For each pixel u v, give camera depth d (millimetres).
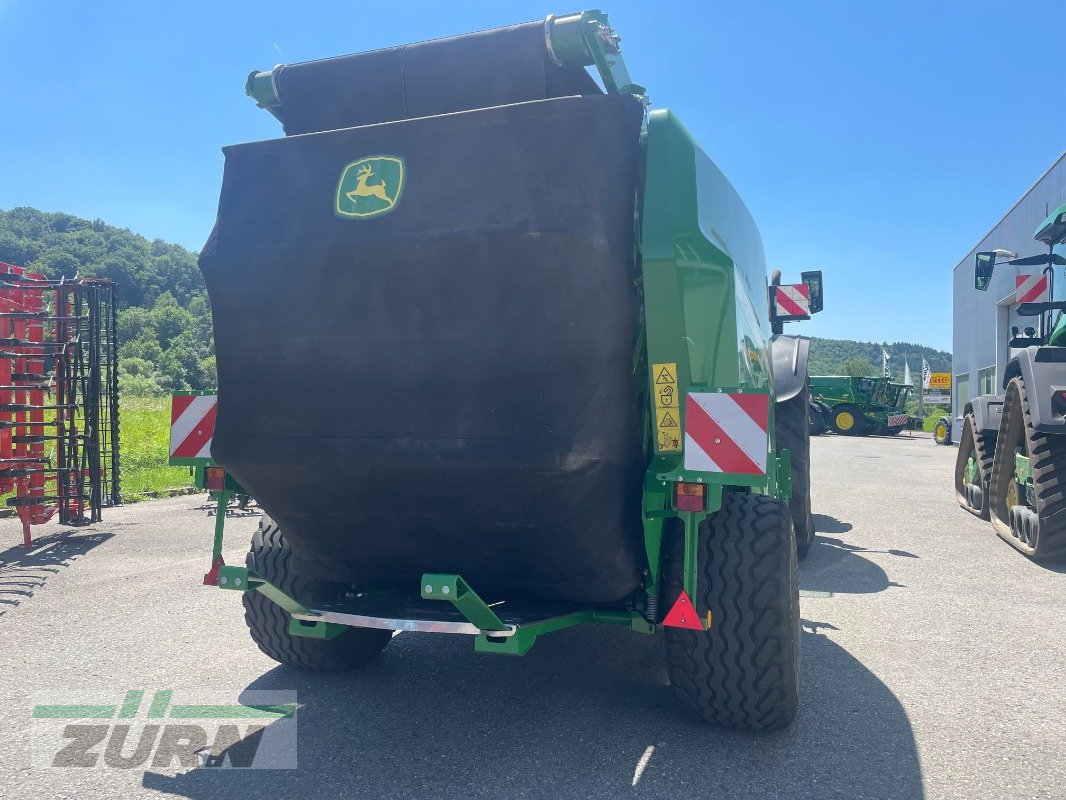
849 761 3104
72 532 8258
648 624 3244
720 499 2986
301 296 3102
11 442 7672
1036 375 6551
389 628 3066
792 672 3180
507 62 3078
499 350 2873
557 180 2824
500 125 2898
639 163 3088
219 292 3229
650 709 3637
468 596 2793
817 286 6797
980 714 3586
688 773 3000
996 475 8219
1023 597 5719
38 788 2902
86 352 9641
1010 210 23062
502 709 3648
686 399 2945
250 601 3936
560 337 2811
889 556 7156
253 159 3229
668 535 3359
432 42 3180
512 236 2795
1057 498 6418
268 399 3189
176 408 3508
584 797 2822
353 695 3830
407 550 3254
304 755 3174
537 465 2779
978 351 27297
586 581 3131
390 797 2834
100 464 9555
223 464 3256
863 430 30875
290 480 3154
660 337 3021
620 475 2910
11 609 5336
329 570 3557
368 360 3025
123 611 5281
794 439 6812
